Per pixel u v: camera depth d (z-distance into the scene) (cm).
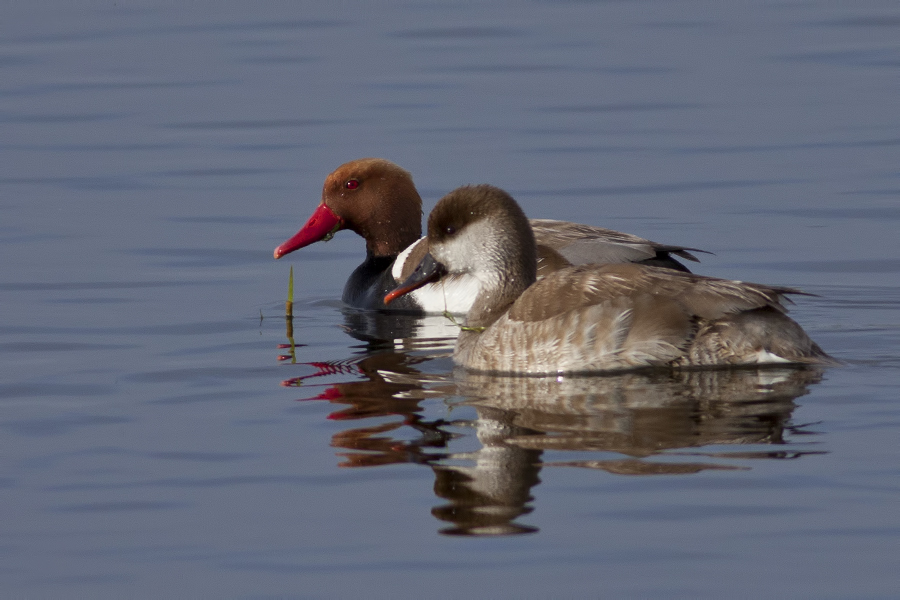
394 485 938
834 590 777
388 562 827
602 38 3089
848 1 3384
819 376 1145
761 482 909
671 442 988
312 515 895
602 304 1179
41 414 1122
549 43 3056
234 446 1026
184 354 1340
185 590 802
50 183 2175
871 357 1225
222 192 2117
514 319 1229
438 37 3127
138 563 836
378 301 1619
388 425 1062
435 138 2361
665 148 2303
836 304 1501
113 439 1051
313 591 796
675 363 1172
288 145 2355
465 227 1327
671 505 880
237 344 1389
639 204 2019
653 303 1170
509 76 2784
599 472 938
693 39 3064
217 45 3103
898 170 2139
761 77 2742
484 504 897
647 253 1534
